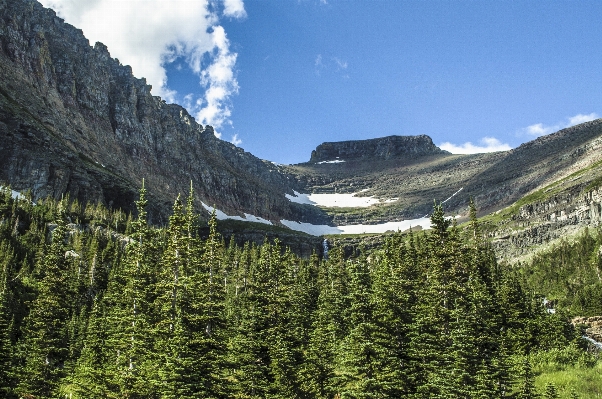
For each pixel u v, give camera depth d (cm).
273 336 5266
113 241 14088
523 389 4300
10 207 14050
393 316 4906
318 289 8406
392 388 4244
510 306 7050
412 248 7662
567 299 12500
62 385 6128
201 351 4638
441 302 5694
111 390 4662
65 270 8219
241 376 5009
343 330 6284
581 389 4891
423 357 4700
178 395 4188
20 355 6272
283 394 4844
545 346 6506
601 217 18838
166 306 4891
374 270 8288
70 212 15988
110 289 7438
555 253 16875
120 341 4978
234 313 7362
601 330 8525
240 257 12288
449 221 6950
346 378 4516
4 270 9400
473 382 4275
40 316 6494
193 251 5416
